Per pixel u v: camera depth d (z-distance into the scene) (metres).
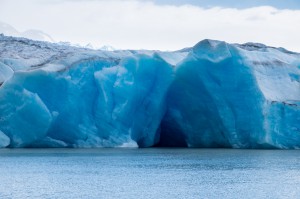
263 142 142.12
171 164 121.12
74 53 153.62
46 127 138.88
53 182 96.88
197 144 155.75
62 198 83.31
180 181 98.44
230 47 145.62
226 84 144.88
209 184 95.25
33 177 102.19
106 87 146.00
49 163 120.88
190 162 124.50
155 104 149.25
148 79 149.50
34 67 157.50
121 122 146.12
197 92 147.00
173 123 155.12
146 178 101.62
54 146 146.00
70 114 142.38
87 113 145.50
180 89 148.38
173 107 152.12
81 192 87.81
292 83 150.38
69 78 142.50
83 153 142.88
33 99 137.50
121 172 109.12
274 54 157.62
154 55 149.12
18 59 168.88
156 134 156.38
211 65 144.75
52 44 193.88
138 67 147.25
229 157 134.88
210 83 145.25
